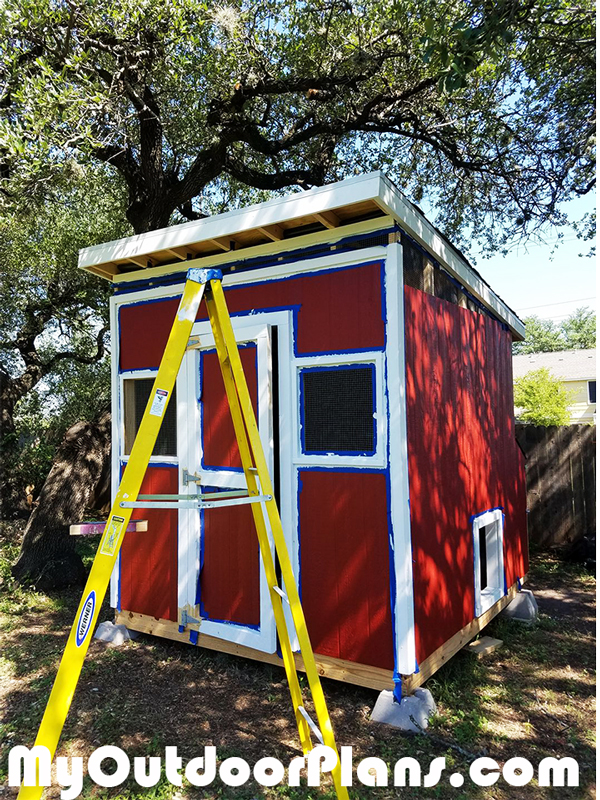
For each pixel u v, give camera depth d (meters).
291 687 2.56
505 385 5.26
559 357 25.56
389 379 3.12
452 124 8.09
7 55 5.20
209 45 6.57
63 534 6.00
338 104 8.07
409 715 2.93
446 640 3.50
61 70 5.46
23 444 11.35
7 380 9.97
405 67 7.43
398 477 3.07
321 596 3.35
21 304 10.46
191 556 3.92
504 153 7.81
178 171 8.03
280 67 7.30
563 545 7.28
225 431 3.79
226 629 3.70
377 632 3.12
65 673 1.75
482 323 4.68
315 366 3.45
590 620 4.80
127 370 4.54
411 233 3.33
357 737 2.88
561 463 7.31
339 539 3.29
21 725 3.09
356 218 3.30
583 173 7.50
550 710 3.24
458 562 3.76
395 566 3.05
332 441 3.37
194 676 3.65
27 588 5.66
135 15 5.04
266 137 8.63
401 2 5.85
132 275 4.52
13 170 5.14
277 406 3.68
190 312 2.14
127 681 3.59
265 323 3.65
